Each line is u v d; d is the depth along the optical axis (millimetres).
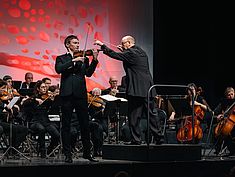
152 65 12781
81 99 7145
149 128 7426
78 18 12219
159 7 13086
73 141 8438
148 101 7336
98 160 7344
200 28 13195
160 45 13086
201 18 13227
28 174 6496
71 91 7047
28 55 11617
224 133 8742
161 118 9562
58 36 11969
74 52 7254
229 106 9273
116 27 12586
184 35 13219
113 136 9891
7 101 8570
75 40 7270
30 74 10680
